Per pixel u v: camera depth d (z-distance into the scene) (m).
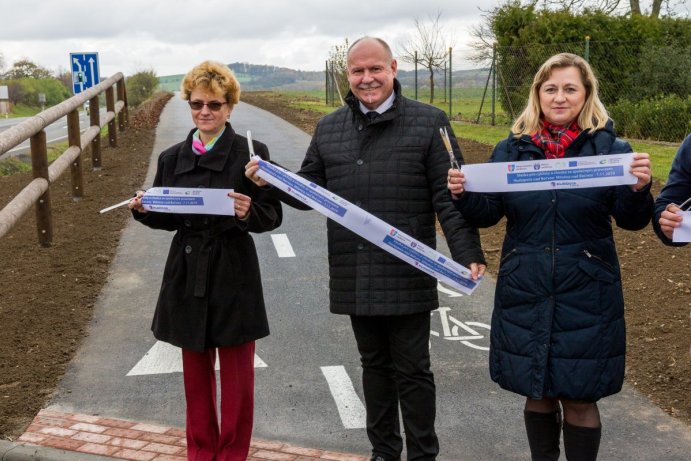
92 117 12.30
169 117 23.69
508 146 3.25
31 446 3.97
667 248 7.03
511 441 4.13
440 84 30.62
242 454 3.65
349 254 3.57
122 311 6.09
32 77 94.62
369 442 4.14
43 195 7.74
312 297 6.49
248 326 3.55
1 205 10.14
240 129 18.81
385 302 3.47
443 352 5.39
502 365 3.23
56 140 33.88
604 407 4.46
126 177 11.76
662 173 10.05
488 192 3.17
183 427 4.25
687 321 5.45
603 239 3.12
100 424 4.25
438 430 4.27
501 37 18.03
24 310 5.98
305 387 4.82
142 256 7.56
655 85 15.66
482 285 6.78
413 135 3.48
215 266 3.50
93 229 8.52
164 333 3.59
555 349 3.09
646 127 14.30
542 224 3.12
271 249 7.95
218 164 3.52
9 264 7.25
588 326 3.07
